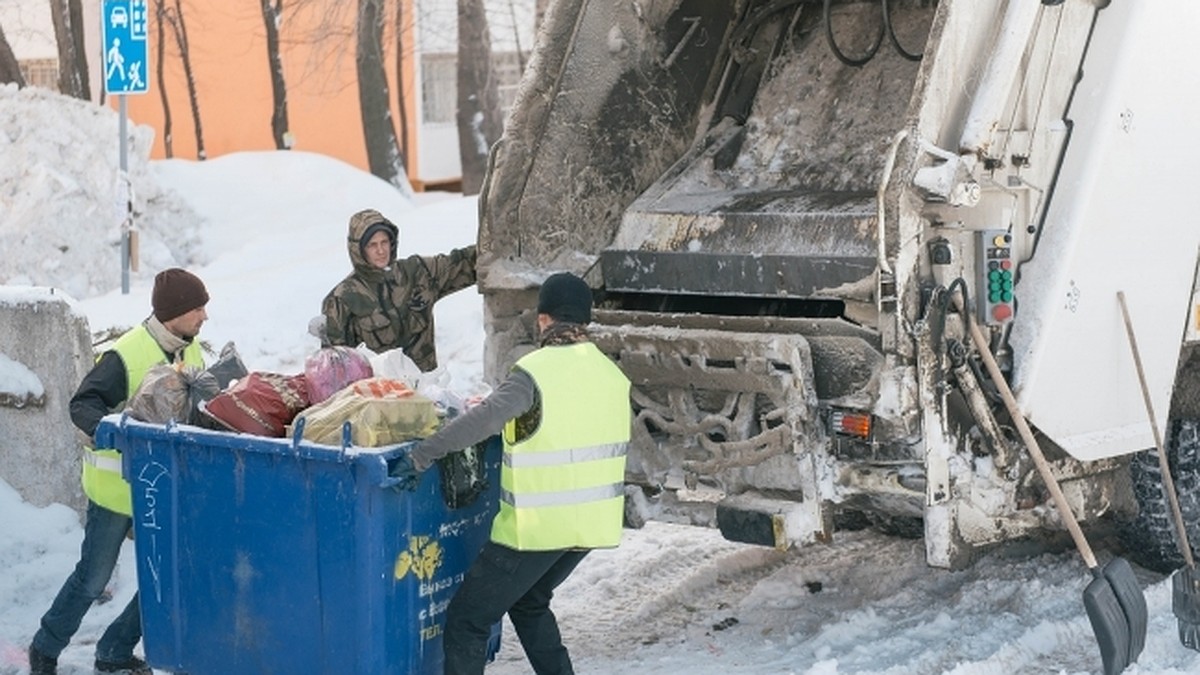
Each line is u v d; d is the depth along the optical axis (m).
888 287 4.95
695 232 5.91
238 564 4.57
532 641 4.82
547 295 4.67
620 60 6.16
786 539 5.14
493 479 4.85
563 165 6.07
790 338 5.13
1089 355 5.32
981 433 5.12
